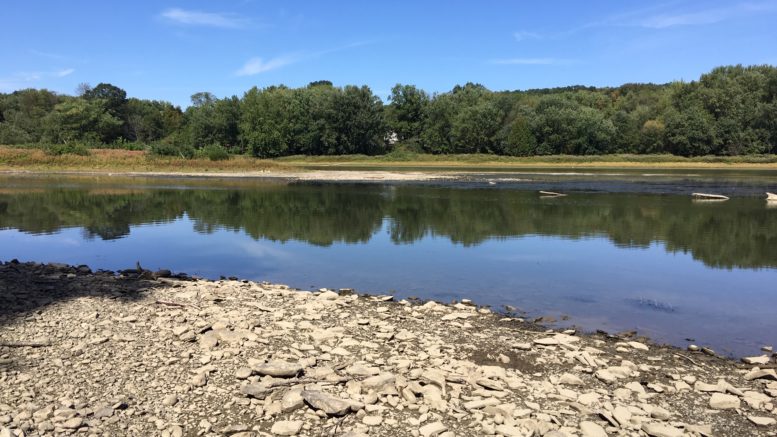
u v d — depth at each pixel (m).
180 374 8.18
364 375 8.26
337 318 11.42
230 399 7.49
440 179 57.88
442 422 6.98
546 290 14.98
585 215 30.23
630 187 48.06
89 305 11.26
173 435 6.57
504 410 7.23
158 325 10.19
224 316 10.94
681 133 90.81
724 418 7.54
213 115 105.81
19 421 6.60
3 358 8.39
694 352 10.47
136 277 14.90
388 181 54.81
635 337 11.32
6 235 23.61
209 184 50.12
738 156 88.19
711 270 17.45
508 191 44.28
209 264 18.16
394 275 16.59
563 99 102.88
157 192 42.34
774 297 14.43
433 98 114.00
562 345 10.27
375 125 103.19
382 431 6.74
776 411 7.69
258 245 21.56
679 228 25.94
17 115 110.19
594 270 17.34
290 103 102.19
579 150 97.69
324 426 6.85
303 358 8.92
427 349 9.76
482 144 102.62
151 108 127.69
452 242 22.31
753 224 27.02
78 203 34.94
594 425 6.96
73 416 6.80
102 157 68.44
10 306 10.93
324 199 38.19
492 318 12.32
